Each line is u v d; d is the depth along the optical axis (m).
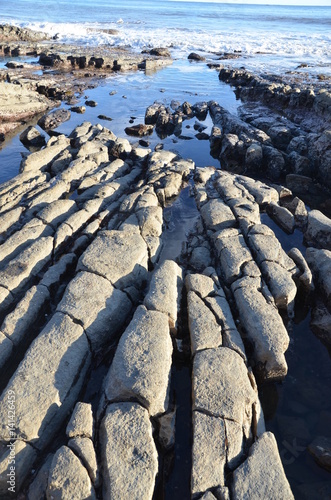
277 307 10.28
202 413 7.10
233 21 107.50
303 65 47.06
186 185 17.62
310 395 8.74
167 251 13.11
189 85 38.91
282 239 14.44
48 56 45.38
